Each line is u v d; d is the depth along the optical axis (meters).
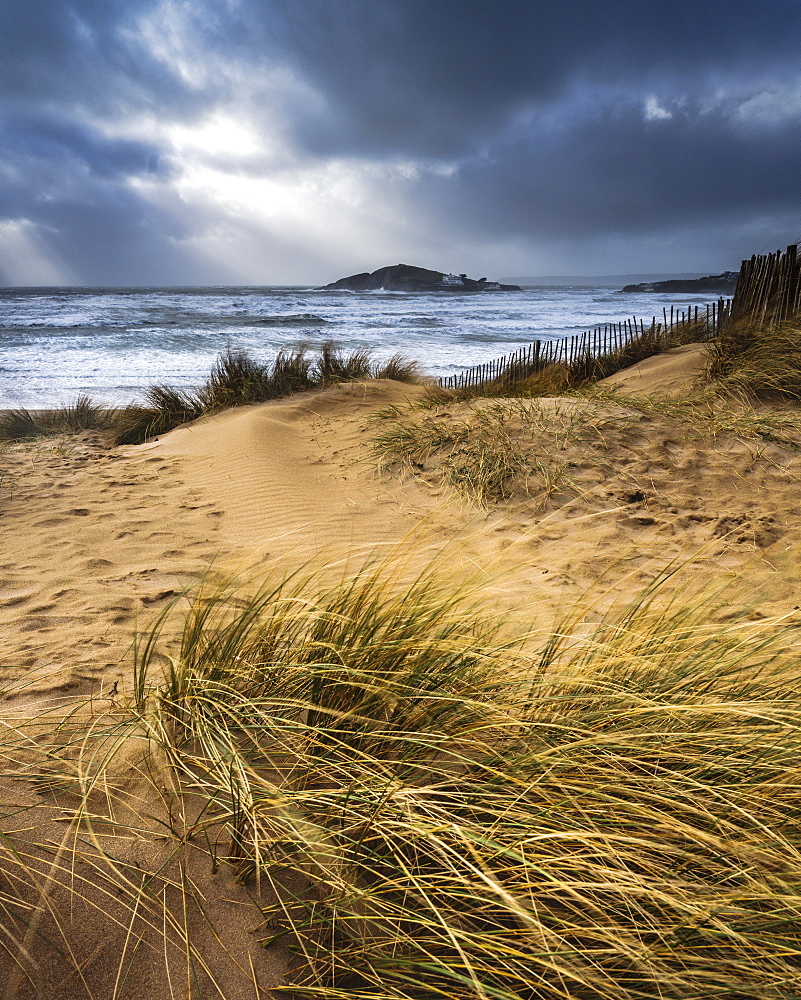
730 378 7.30
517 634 2.62
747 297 9.17
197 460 6.85
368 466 6.47
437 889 1.44
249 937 1.42
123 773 1.85
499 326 32.88
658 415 6.71
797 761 1.67
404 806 1.54
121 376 16.30
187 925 1.42
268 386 10.77
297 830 1.50
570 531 4.78
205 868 1.56
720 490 5.32
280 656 2.31
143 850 1.58
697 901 1.32
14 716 2.21
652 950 1.29
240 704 1.89
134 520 5.05
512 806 1.54
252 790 1.67
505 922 1.46
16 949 1.28
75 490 5.86
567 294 101.69
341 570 3.83
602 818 1.54
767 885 1.40
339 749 1.87
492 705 1.82
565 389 9.45
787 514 4.82
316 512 5.32
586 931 1.30
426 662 2.05
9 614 3.27
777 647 2.37
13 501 5.43
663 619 2.51
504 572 2.63
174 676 2.09
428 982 1.34
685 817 1.58
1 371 16.73
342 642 2.16
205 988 1.31
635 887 1.30
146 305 49.59
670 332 12.06
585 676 2.05
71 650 2.83
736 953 1.32
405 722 1.90
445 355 20.81
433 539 4.71
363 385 10.39
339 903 1.43
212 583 3.69
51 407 12.59
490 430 6.55
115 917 1.40
